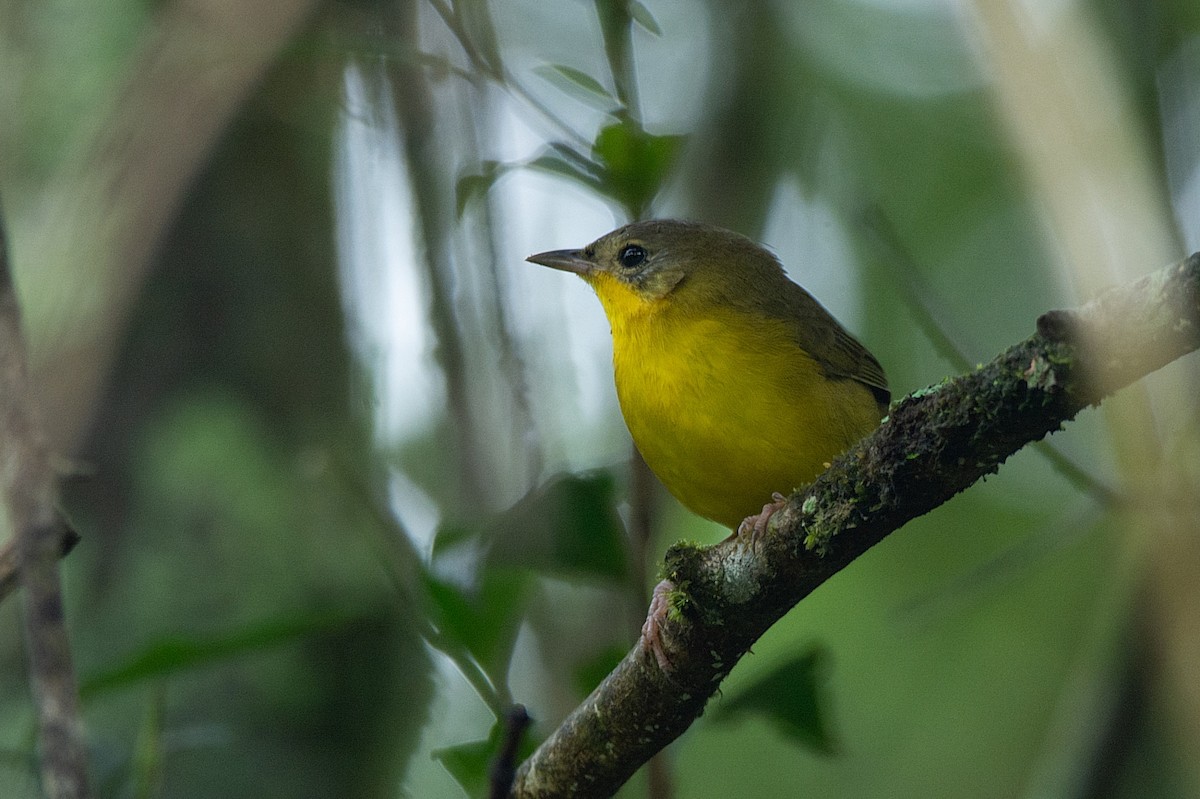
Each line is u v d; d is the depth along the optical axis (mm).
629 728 7340
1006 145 10992
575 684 8484
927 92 17578
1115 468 10023
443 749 7762
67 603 9727
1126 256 9297
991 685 16109
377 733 10094
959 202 17359
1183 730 9812
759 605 6773
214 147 9828
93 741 8930
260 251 10773
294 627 7461
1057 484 16703
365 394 11031
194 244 10555
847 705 16125
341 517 10352
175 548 9945
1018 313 17031
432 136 10188
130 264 9484
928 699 16094
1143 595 10398
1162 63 13086
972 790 15445
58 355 9406
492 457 10023
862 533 6316
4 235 5738
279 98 11055
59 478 5961
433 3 8812
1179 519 9602
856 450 6273
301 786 9719
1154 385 10258
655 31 8641
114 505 9945
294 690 9953
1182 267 5133
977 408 5762
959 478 5984
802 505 6445
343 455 10445
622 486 8344
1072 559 16359
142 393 10180
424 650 10328
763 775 15922
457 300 9953
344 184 11438
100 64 10469
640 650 7156
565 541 8008
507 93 8875
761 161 14305
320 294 11023
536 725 8281
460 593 7766
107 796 8430
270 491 10203
